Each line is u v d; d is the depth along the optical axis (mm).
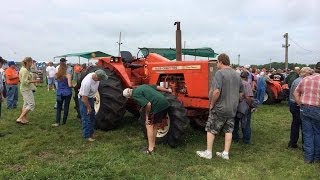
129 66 8922
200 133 8305
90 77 7266
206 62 7309
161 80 8266
